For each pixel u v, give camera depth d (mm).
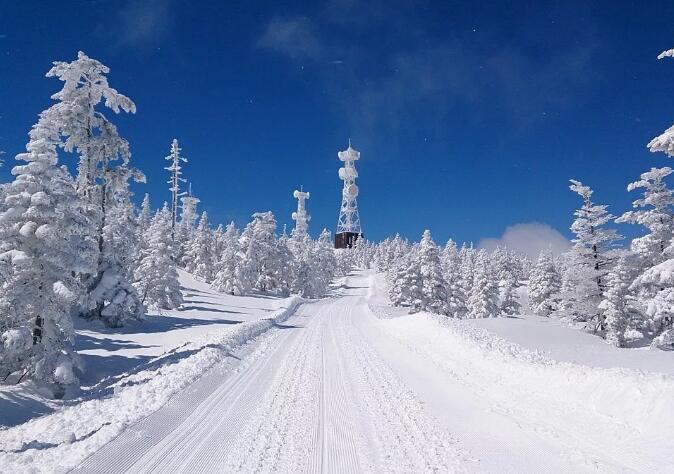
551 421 8758
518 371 12383
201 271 66562
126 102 24844
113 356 19328
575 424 8391
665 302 18062
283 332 27469
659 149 14852
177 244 71625
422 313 27406
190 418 9586
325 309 50156
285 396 11453
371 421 9227
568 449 7352
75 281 15312
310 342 22641
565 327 32281
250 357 17906
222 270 59188
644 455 6703
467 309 59750
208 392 11977
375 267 140750
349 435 8367
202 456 7359
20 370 14133
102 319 25844
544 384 10867
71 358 14500
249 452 7539
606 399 8867
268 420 9383
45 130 15023
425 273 52938
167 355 17984
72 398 13383
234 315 38969
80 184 24297
